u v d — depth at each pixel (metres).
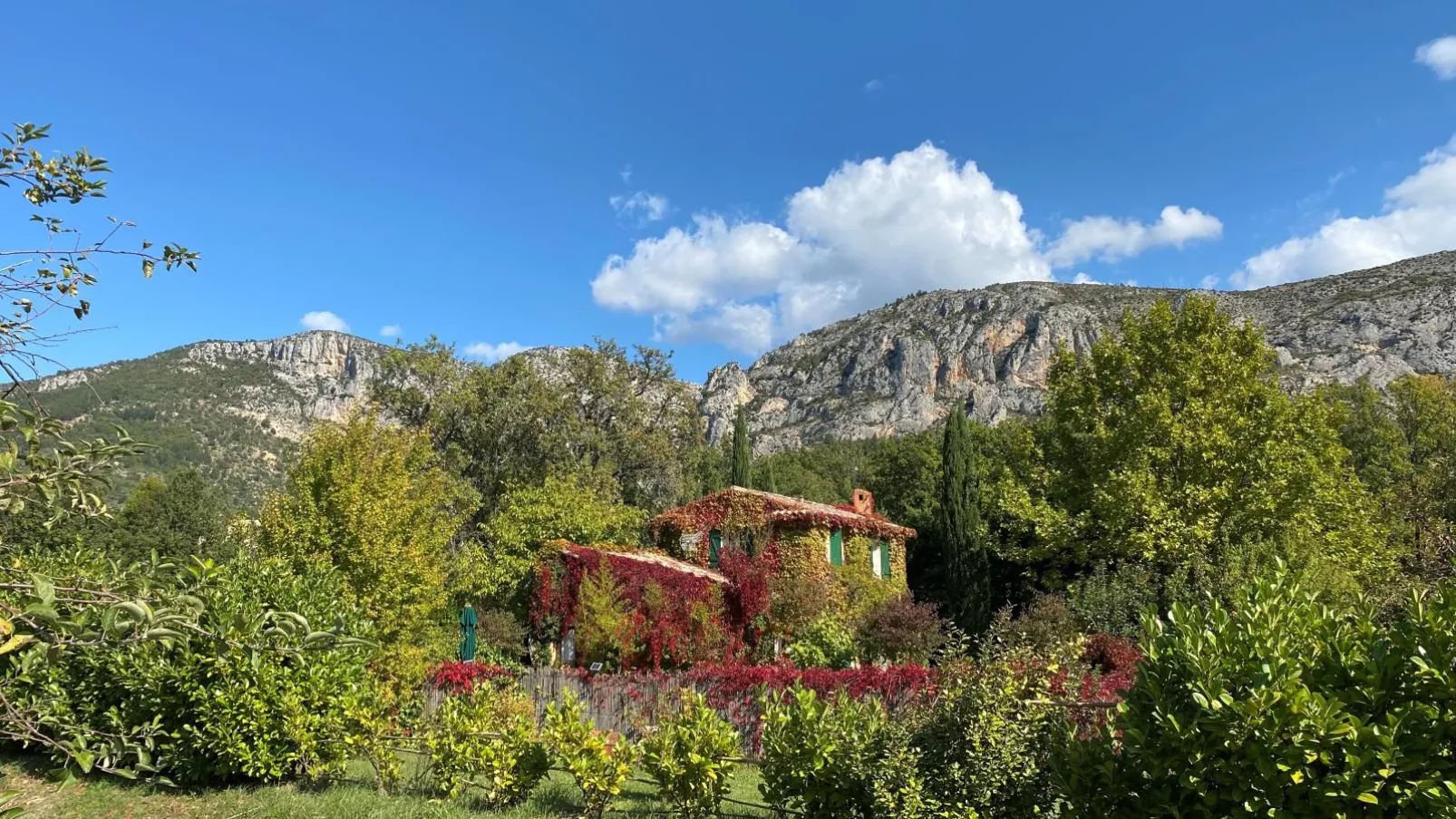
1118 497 21.64
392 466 16.72
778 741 7.23
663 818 8.63
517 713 10.03
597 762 8.38
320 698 10.31
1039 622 17.03
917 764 6.42
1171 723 4.47
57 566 9.05
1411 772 4.02
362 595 14.95
